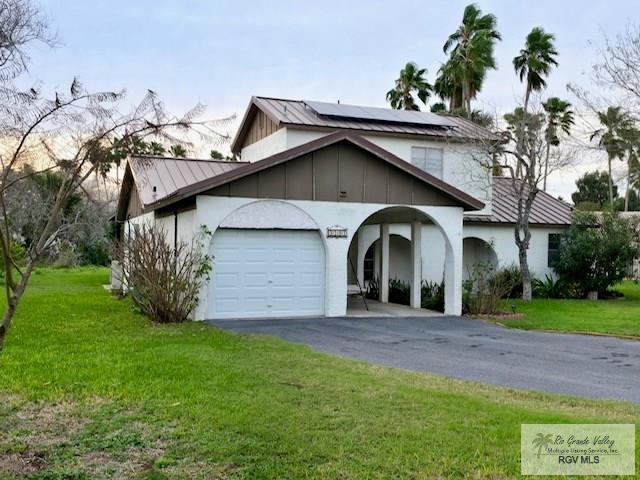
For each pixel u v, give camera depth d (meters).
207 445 4.89
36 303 15.97
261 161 13.70
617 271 21.36
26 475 4.33
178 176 17.47
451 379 7.71
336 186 14.68
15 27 4.75
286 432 5.20
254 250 14.14
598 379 8.08
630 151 18.72
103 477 4.32
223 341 10.19
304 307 14.63
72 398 6.29
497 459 4.68
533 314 16.08
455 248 15.81
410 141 19.53
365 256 23.00
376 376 7.58
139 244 13.06
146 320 12.98
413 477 4.34
